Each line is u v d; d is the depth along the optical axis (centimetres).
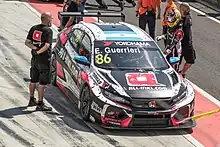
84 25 2930
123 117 2402
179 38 3219
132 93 2427
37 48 2603
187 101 2498
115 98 2416
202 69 3628
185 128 2575
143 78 2531
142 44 2766
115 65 2609
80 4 3697
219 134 2562
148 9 3797
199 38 4347
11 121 2492
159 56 2731
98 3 4900
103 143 2330
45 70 2614
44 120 2534
